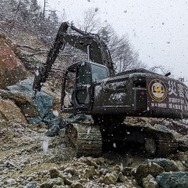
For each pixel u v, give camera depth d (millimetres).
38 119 11234
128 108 5266
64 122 9594
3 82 13477
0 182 4277
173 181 4117
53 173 4184
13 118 10305
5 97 11461
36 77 11039
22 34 25125
